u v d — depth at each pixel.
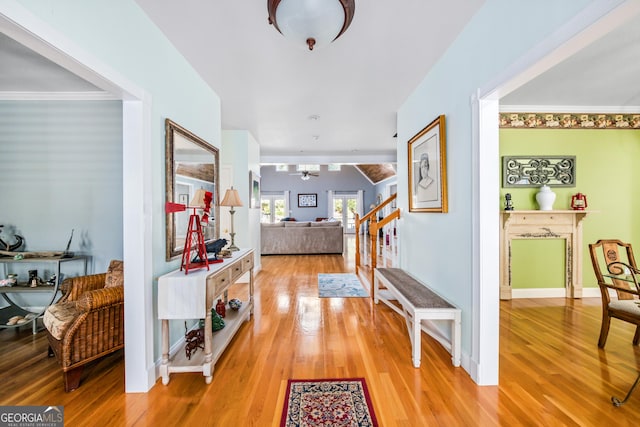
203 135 2.72
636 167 3.74
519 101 3.46
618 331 2.60
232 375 1.91
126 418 1.51
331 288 4.11
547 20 1.28
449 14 1.84
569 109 3.69
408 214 3.21
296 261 6.36
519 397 1.66
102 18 1.43
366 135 5.04
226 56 2.32
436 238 2.46
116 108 3.05
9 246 2.94
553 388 1.75
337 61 2.42
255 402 1.63
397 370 1.96
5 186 3.06
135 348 1.74
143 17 1.77
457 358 1.99
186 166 2.31
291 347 2.30
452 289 2.19
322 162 7.00
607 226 3.75
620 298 2.43
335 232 7.33
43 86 2.88
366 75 2.69
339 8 1.46
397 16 1.85
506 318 2.95
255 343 2.38
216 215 2.94
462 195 2.03
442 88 2.34
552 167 3.73
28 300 3.09
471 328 1.89
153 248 1.86
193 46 2.17
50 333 1.86
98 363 2.10
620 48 2.24
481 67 1.78
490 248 1.79
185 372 1.96
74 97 3.03
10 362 2.10
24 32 1.08
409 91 3.06
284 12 1.45
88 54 1.34
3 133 3.04
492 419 1.48
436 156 2.38
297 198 12.57
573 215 3.68
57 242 3.07
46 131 3.04
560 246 3.74
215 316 2.38
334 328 2.69
